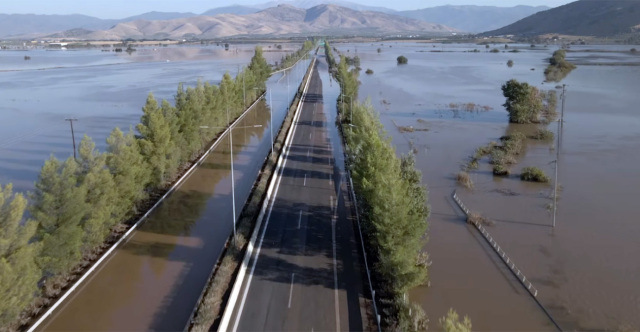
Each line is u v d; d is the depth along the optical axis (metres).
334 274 40.53
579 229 51.56
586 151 80.88
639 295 39.69
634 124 99.19
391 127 99.62
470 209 57.19
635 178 67.06
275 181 64.81
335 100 131.88
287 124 97.38
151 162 57.91
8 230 32.06
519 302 38.88
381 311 35.44
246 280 39.28
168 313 36.72
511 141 83.06
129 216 51.62
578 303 38.75
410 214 39.44
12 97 133.25
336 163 73.62
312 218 52.31
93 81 169.88
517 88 103.69
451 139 90.25
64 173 38.94
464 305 38.34
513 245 48.22
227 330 32.91
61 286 39.59
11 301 31.23
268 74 141.88
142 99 128.38
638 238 49.31
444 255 46.31
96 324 35.41
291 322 34.00
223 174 70.06
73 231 38.78
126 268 43.19
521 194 62.06
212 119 84.81
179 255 45.69
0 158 76.19
